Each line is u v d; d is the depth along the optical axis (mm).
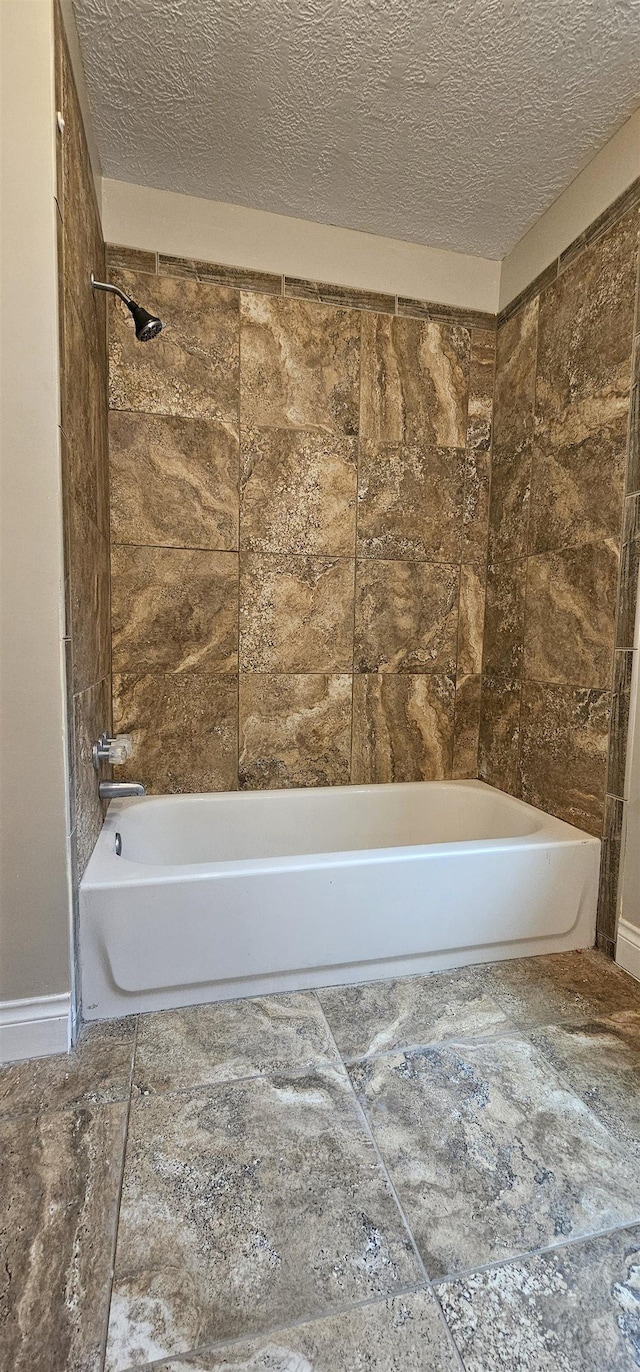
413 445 2141
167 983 1360
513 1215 889
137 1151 986
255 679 2059
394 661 2209
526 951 1660
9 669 1132
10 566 1115
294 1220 872
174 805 1940
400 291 2068
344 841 2117
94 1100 1096
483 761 2322
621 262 1559
